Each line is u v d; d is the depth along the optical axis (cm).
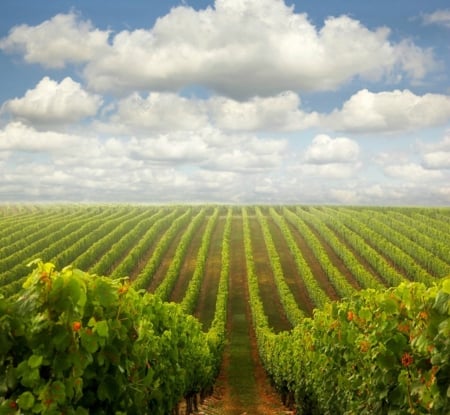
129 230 7906
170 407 1027
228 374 3083
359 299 920
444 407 481
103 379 550
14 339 461
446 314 494
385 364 635
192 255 6656
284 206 11619
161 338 980
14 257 5203
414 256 5500
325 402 1154
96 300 523
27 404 455
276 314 4566
